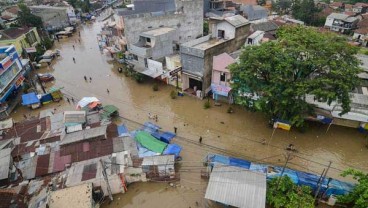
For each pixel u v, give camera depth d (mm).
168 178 21312
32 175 20094
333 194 18234
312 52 22984
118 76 42781
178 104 33281
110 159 20812
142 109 32594
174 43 41188
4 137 24875
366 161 22953
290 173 20000
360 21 65688
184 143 25859
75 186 18062
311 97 26094
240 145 25312
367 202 15672
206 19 62000
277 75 22594
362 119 24281
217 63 30391
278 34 35031
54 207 16641
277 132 26781
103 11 103750
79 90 38500
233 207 18453
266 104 24938
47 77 41969
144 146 23078
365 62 31062
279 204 17516
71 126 25734
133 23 41000
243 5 71562
